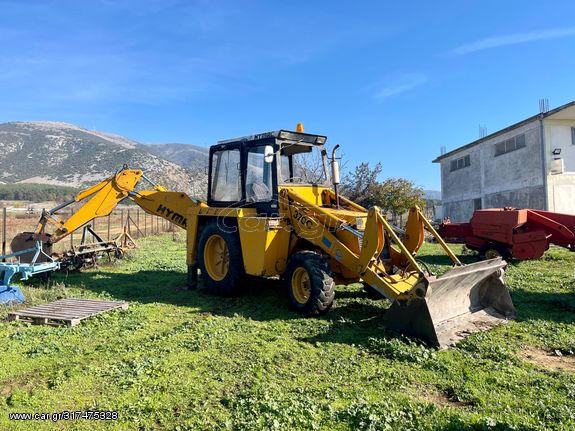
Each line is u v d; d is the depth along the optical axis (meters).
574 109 17.34
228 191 8.04
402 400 3.72
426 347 5.00
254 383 4.11
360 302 7.18
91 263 11.22
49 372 4.41
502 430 3.18
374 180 22.28
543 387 3.94
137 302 7.38
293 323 6.08
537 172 18.91
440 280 5.14
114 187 9.65
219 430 3.29
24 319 6.32
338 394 3.88
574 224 10.43
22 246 9.48
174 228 24.67
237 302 7.39
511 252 10.74
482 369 4.38
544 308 6.64
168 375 4.31
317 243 6.60
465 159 25.72
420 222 6.48
